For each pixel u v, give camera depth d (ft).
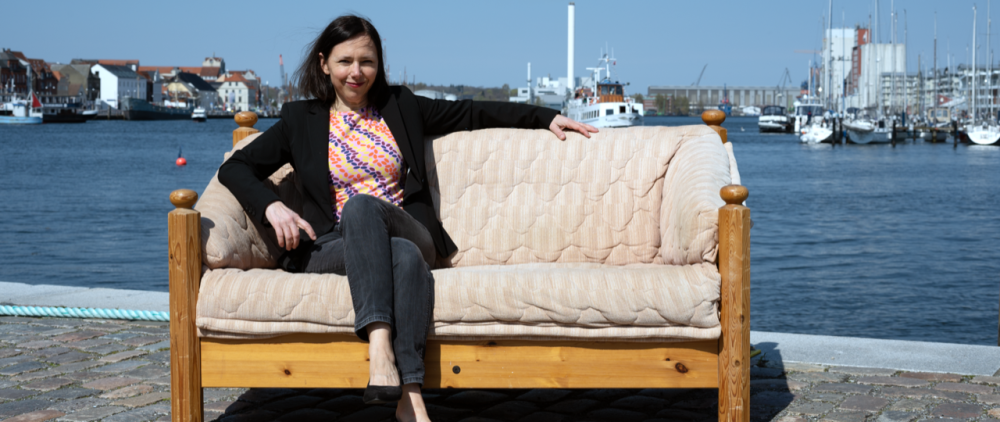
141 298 13.12
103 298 13.12
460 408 8.23
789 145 171.22
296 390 8.82
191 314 6.44
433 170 8.98
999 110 189.16
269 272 6.77
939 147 157.07
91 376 9.12
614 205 8.71
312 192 7.72
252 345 6.51
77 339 10.82
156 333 11.18
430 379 6.49
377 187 7.91
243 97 461.37
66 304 12.66
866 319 25.04
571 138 9.05
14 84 306.96
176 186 70.49
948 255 38.37
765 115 262.88
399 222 7.17
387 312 6.24
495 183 8.95
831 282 31.24
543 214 8.80
